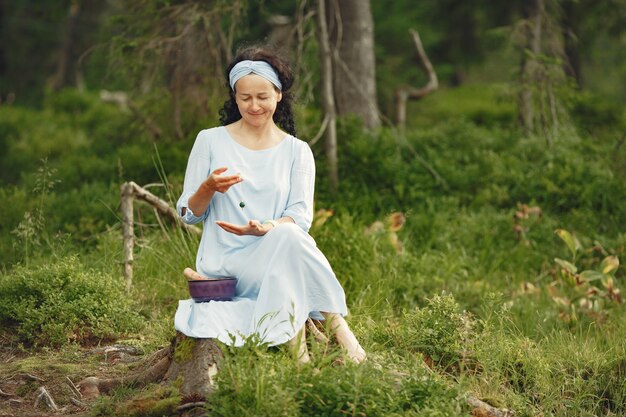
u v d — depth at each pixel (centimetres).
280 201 546
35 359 606
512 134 1259
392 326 672
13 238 857
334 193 1061
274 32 1384
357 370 477
